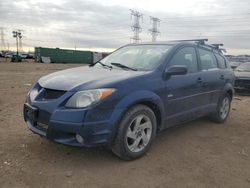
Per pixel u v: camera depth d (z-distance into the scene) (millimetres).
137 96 4070
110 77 4137
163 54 4891
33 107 4070
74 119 3676
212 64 6172
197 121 6637
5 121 5980
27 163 4008
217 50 6664
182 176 3844
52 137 3830
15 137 4984
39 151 4410
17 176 3648
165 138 5316
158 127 4676
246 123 6699
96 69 4836
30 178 3615
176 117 4949
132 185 3557
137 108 4148
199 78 5422
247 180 3818
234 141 5348
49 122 3803
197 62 5570
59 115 3744
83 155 4328
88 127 3686
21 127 5574
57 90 3965
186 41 5652
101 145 3826
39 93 4129
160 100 4488
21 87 12016
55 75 4523
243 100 10203
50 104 3857
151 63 4770
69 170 3859
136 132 4207
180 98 4945
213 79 5902
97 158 4250
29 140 4848
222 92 6328
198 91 5426
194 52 5574
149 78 4383
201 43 5977
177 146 4922
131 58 5145
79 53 61125
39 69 29562
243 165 4281
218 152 4750
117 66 4977
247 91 11273
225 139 5438
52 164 4008
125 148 4043
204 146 4996
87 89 3807
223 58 6762
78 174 3766
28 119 4363
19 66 35500
